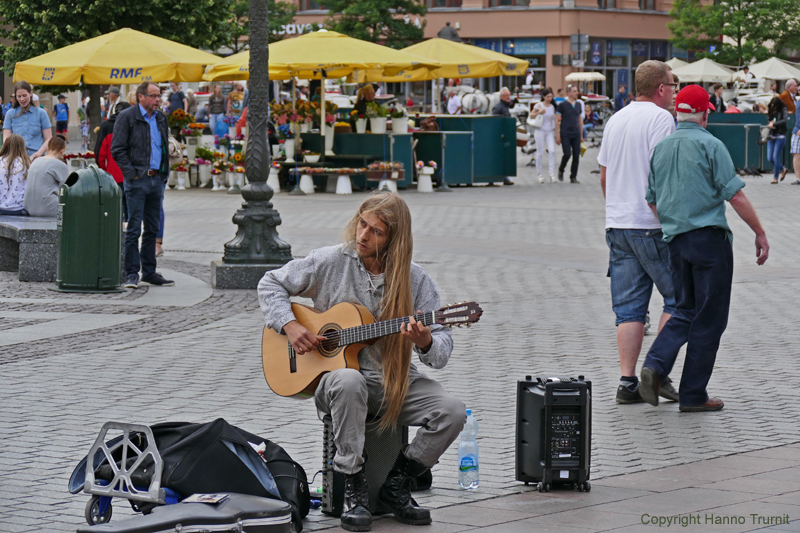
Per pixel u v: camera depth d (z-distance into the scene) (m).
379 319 5.38
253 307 11.48
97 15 34.06
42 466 6.06
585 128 45.06
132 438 5.03
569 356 9.16
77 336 9.88
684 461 6.23
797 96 29.25
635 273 7.81
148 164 12.45
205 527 4.49
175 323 10.55
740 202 7.27
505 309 11.32
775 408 7.51
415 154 26.75
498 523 5.17
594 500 5.52
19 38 35.06
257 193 12.77
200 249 16.09
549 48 61.88
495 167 27.44
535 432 5.73
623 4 63.28
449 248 15.97
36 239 13.12
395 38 56.34
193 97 37.16
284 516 4.71
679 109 7.50
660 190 7.52
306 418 7.13
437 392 5.32
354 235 5.46
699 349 7.38
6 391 7.82
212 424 4.88
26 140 17.84
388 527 5.16
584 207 21.91
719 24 57.38
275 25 59.12
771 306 11.53
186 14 35.25
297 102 25.80
